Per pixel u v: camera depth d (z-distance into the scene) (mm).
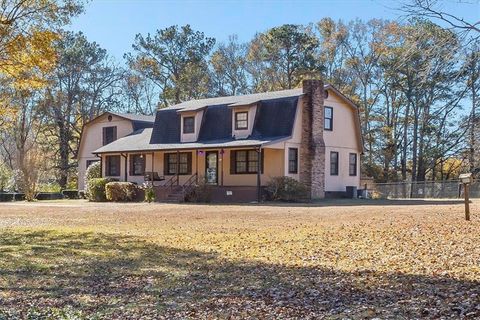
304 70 45781
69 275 9320
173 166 32469
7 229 15883
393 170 46188
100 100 50969
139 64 53125
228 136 29938
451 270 8336
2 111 21609
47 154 44438
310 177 29078
